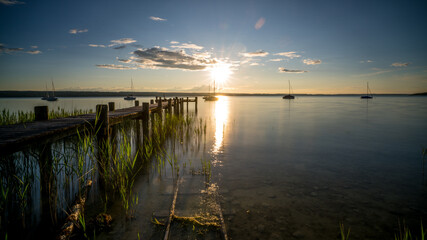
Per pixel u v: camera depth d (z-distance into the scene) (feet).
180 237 12.25
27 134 13.44
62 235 11.97
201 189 18.69
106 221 13.44
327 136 45.14
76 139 29.01
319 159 28.96
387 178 22.39
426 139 42.14
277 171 24.25
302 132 49.90
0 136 12.80
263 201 17.33
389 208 16.55
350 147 35.68
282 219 14.97
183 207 15.58
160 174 21.94
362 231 13.84
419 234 13.53
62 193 17.03
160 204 15.99
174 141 37.32
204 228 13.08
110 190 18.08
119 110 33.63
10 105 141.18
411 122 67.77
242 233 13.42
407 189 19.77
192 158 28.37
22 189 16.80
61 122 18.81
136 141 33.45
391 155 30.96
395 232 13.76
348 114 96.89
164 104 57.06
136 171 22.56
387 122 68.23
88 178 19.81
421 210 16.26
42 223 13.41
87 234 12.48
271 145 36.83
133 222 13.73
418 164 26.81
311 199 17.84
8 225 13.10
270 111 115.14
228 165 26.00
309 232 13.67
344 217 15.33
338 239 13.10
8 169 17.65
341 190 19.53
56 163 16.39
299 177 22.57
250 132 49.14
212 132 48.01
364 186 20.44
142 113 31.99
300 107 156.15
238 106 167.02
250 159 28.60
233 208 16.20
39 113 20.16
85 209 15.16
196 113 97.25
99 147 19.79
